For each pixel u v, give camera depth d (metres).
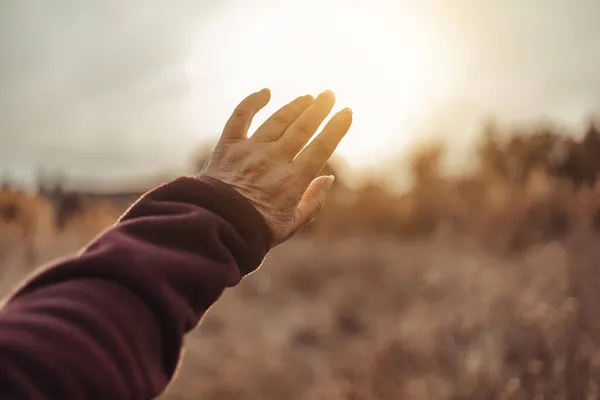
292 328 6.79
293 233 1.09
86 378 0.71
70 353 0.71
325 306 7.73
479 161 17.52
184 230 0.89
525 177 13.16
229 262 0.91
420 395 3.68
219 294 0.89
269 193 1.04
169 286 0.83
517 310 4.10
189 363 5.51
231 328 7.21
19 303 0.77
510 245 10.21
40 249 13.13
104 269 0.81
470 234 11.57
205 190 0.97
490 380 3.39
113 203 18.45
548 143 16.66
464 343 4.33
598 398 2.95
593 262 4.59
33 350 0.70
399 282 8.44
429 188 18.81
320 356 5.59
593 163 13.86
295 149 1.08
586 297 3.84
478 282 6.29
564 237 7.60
